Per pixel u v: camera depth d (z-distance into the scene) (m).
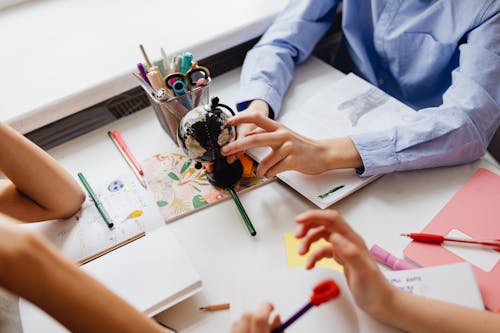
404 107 0.72
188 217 0.61
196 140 0.57
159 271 0.52
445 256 0.51
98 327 0.32
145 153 0.73
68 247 0.59
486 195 0.58
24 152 0.58
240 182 0.65
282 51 0.83
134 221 0.61
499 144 0.98
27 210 0.60
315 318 0.45
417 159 0.62
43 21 0.96
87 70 0.81
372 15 0.88
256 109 0.71
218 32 0.86
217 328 0.48
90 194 0.66
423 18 0.80
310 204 0.61
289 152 0.61
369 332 0.45
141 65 0.67
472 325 0.42
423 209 0.58
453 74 0.73
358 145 0.63
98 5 1.00
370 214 0.58
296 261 0.53
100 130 0.80
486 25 0.70
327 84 0.82
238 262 0.55
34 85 0.79
